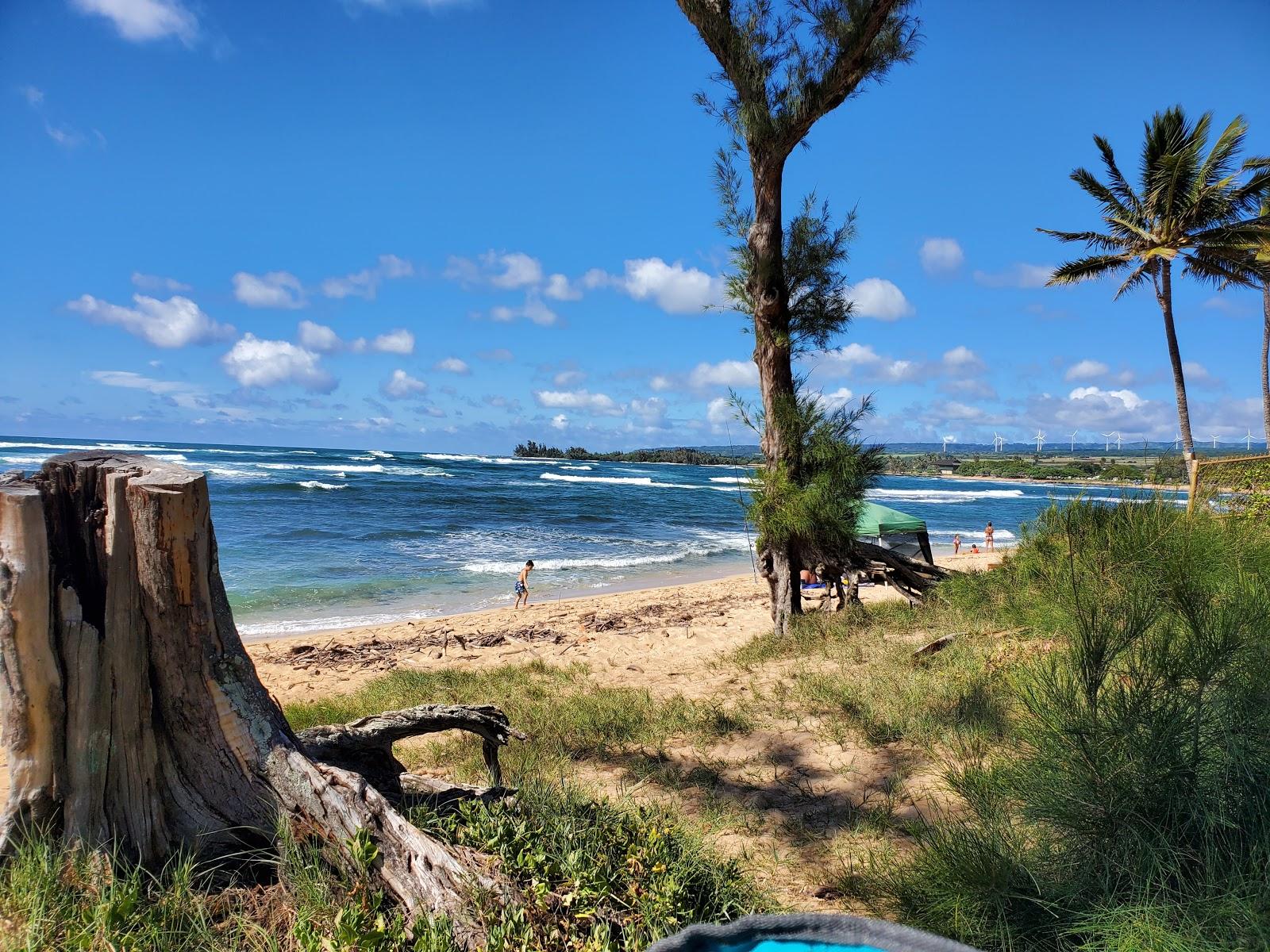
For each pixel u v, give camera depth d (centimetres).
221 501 3875
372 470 7262
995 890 292
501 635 1350
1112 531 741
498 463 11612
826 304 1143
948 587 1072
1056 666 380
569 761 603
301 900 279
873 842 425
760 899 342
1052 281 2534
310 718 773
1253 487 864
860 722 617
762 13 984
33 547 275
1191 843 280
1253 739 288
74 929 251
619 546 3244
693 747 627
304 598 1842
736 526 4428
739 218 1118
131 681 293
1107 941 248
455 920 263
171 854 301
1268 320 2605
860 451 1123
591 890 291
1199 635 317
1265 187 2173
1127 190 2428
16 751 281
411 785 407
